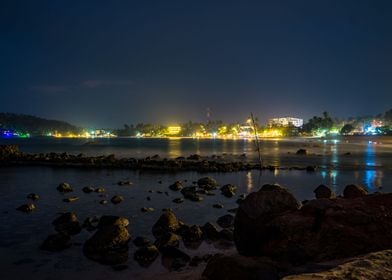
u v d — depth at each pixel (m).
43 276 12.13
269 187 14.84
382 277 6.95
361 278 6.84
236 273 8.63
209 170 46.22
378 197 11.78
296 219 11.02
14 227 18.02
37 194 28.12
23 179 38.16
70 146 146.38
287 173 45.16
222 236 16.06
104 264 13.09
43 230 17.47
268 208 11.97
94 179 38.03
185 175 42.03
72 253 14.20
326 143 158.38
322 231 10.45
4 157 58.69
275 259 10.26
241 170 48.00
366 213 10.85
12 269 12.70
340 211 10.93
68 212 20.27
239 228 12.11
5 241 15.73
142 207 22.72
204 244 15.27
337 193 29.92
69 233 16.86
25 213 21.14
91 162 54.00
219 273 9.03
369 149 108.31
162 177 39.94
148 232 16.92
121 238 14.58
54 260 13.51
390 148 114.25
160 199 25.62
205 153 90.94
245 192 29.62
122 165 50.62
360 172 46.72
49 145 158.88
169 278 11.54
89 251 14.21
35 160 57.47
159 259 13.50
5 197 26.77
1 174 43.06
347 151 97.75
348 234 10.29
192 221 19.19
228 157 74.88
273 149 111.06
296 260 10.02
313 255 10.07
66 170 47.59
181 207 22.78
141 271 12.43
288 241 10.52
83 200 25.33
